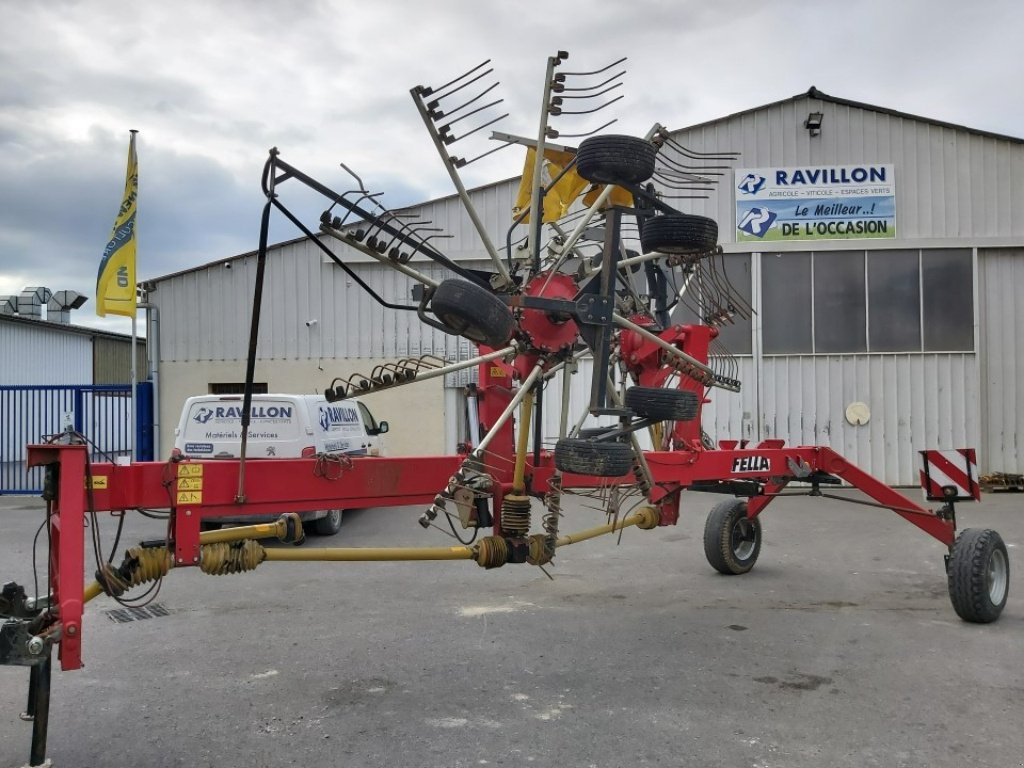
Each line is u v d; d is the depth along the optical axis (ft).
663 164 23.52
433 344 56.29
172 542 15.17
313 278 56.75
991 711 16.17
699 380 20.47
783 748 14.56
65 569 12.51
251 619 23.21
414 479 17.81
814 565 30.37
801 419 55.72
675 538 36.27
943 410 55.21
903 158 55.42
